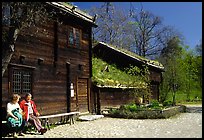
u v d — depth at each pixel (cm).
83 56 2047
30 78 1517
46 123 1471
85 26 2077
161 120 1889
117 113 2075
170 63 4384
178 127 1517
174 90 4297
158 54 5603
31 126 1406
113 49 3045
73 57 1922
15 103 1252
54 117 1673
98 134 1275
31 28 1538
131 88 2656
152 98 3362
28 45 1516
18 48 1441
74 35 1942
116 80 2519
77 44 1977
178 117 2105
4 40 1255
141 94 2725
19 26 1238
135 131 1367
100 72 2523
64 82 1825
